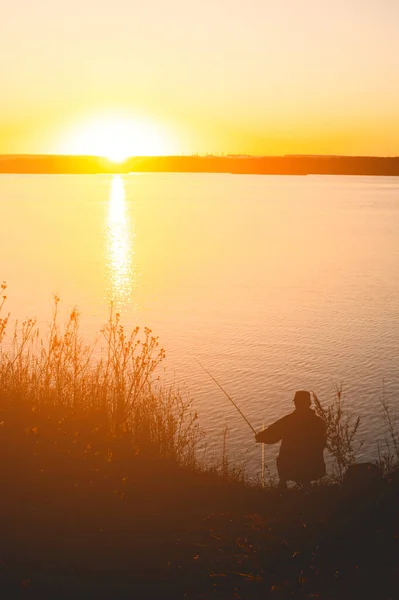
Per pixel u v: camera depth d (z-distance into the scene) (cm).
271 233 8806
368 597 458
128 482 641
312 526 555
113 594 461
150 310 3462
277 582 476
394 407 1811
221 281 4647
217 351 2508
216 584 475
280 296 3981
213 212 12938
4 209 13238
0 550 501
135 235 8469
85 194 19625
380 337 2789
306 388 2050
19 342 2180
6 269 5191
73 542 520
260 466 1347
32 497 582
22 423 732
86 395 873
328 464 1158
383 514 567
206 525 571
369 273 5097
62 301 3681
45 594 455
